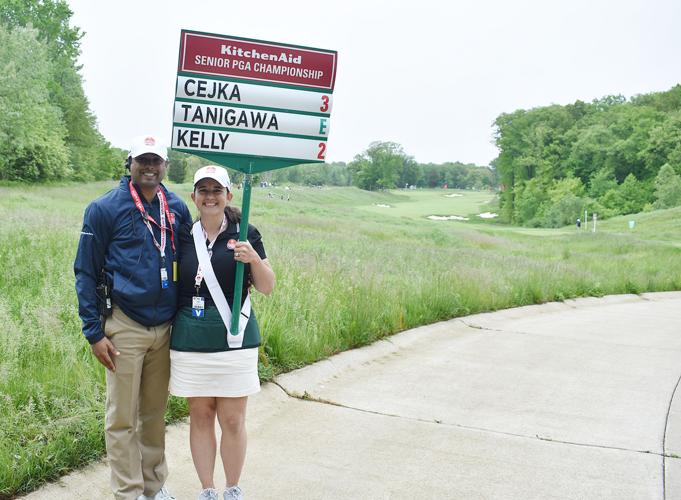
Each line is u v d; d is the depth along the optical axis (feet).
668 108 430.61
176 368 13.01
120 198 12.63
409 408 21.08
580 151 381.19
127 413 12.73
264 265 13.05
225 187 12.85
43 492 13.55
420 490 15.20
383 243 81.56
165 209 13.05
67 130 259.39
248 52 13.47
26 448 14.16
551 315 43.32
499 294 44.09
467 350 30.01
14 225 44.39
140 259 12.60
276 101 13.67
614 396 23.22
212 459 13.56
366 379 24.23
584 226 232.12
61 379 17.13
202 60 13.30
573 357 29.43
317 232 91.86
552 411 21.33
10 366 17.07
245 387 13.16
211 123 13.48
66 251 34.94
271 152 13.71
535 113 415.23
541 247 114.11
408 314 33.94
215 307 12.93
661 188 325.01
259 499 14.43
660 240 150.71
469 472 16.29
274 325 24.16
